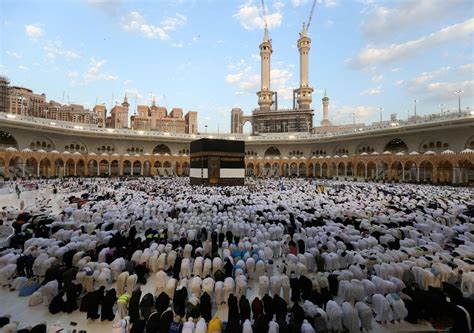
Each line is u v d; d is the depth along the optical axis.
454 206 20.41
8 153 44.28
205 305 7.18
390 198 24.50
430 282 8.48
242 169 41.97
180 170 69.62
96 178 54.56
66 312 7.47
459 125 42.56
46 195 28.42
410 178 56.44
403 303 7.29
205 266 9.24
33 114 94.44
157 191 29.42
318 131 92.62
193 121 136.12
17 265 9.27
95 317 7.19
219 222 14.90
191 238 12.61
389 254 10.21
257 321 6.36
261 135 79.88
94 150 64.31
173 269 9.41
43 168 55.47
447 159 44.06
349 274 8.71
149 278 9.65
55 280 8.20
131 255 10.34
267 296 7.48
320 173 70.31
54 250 10.32
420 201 22.73
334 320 6.75
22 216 15.51
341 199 23.38
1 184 33.78
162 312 6.90
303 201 22.30
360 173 64.19
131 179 55.28
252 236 13.25
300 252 11.50
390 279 8.42
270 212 17.20
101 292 7.48
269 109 105.69
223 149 40.62
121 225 14.58
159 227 14.91
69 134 57.97
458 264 9.23
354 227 14.51
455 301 7.32
